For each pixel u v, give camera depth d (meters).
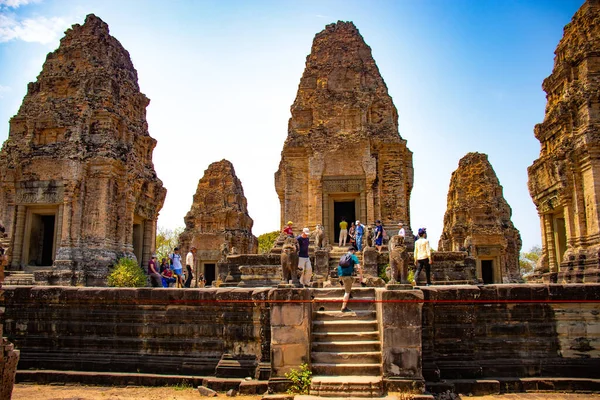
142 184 28.53
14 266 24.73
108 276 23.56
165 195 31.67
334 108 30.28
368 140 29.02
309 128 31.05
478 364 14.13
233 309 14.63
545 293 14.57
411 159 33.41
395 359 12.22
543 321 14.76
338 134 29.66
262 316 14.13
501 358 14.54
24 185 25.38
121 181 26.41
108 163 25.11
